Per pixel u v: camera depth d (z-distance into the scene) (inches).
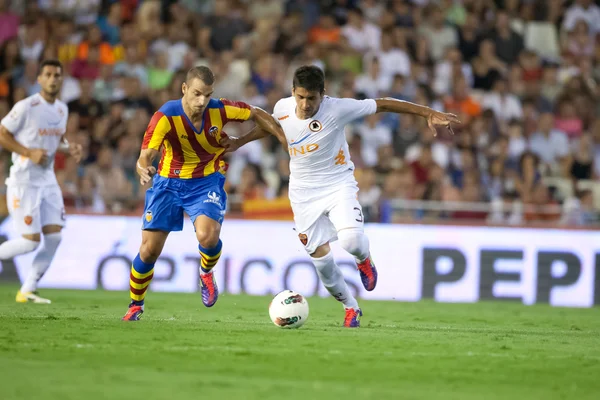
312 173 1103.6
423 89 2608.3
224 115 1085.8
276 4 2755.9
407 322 1337.4
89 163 2293.3
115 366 761.6
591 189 2455.7
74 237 2033.7
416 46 2753.4
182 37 2635.3
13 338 923.4
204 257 1119.6
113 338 943.7
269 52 2645.2
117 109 2357.3
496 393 695.7
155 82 2554.1
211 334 1010.1
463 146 2524.6
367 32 2751.0
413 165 2370.8
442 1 2869.1
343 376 750.5
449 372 791.7
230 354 850.1
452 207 2172.7
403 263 2075.5
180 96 2448.3
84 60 2512.3
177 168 1098.7
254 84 2556.6
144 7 2632.9
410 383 729.6
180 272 2031.3
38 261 1505.9
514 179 2438.5
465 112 2630.4
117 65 2527.1
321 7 2785.4
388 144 2444.6
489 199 2409.0
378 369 793.6
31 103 1464.1
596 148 2664.9
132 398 620.1
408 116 2532.0
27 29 2551.7
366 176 2279.8
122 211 2092.8
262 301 1744.6
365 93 2586.1
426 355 892.0
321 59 2684.5
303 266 2062.0
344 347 927.0
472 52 2790.4
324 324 1200.8
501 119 2679.6
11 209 1497.3
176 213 1111.0
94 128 2337.6
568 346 1037.2
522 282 2087.8
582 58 2903.5
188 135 1072.8
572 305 2081.7
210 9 2736.2
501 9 2915.8
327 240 1119.6
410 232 2084.2
